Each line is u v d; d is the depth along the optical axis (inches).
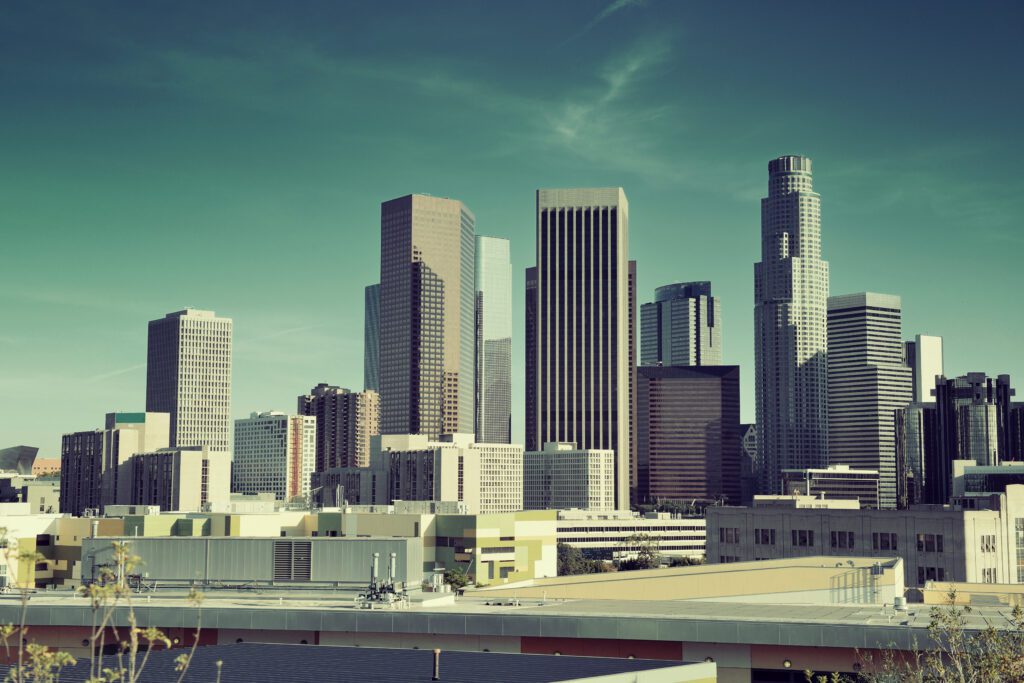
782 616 3208.7
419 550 3747.5
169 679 2258.9
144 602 3452.3
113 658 2529.5
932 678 2492.6
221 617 3245.6
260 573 3649.1
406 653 2608.3
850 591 4611.2
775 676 2970.0
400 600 3383.4
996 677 2367.1
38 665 1765.5
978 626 3139.8
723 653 3004.4
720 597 4768.7
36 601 3467.0
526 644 3107.8
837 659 2925.7
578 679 2226.9
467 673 2316.7
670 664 2454.5
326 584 3612.2
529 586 4965.6
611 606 3508.9
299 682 2210.9
